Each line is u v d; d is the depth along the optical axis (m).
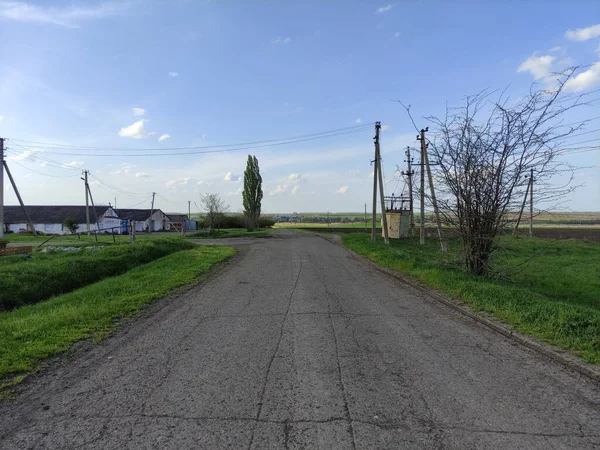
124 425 3.26
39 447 2.96
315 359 4.75
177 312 7.25
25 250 18.55
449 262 11.05
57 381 4.17
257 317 6.80
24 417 3.42
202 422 3.29
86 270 13.02
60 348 5.13
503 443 2.97
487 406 3.56
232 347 5.21
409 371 4.37
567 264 17.20
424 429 3.17
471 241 10.05
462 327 6.15
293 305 7.70
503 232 9.69
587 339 5.14
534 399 3.70
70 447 2.96
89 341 5.51
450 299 7.96
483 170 9.45
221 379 4.17
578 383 4.07
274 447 2.92
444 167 9.95
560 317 5.90
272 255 18.23
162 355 4.94
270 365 4.56
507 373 4.32
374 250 17.94
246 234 43.84
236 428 3.20
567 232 44.81
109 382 4.13
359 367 4.49
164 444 2.98
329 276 11.55
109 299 8.23
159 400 3.70
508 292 7.71
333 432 3.13
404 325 6.26
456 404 3.60
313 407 3.54
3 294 9.56
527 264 15.24
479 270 10.14
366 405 3.58
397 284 10.16
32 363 4.62
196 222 75.44
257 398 3.73
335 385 4.00
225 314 7.05
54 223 61.41
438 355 4.88
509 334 5.65
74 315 6.63
